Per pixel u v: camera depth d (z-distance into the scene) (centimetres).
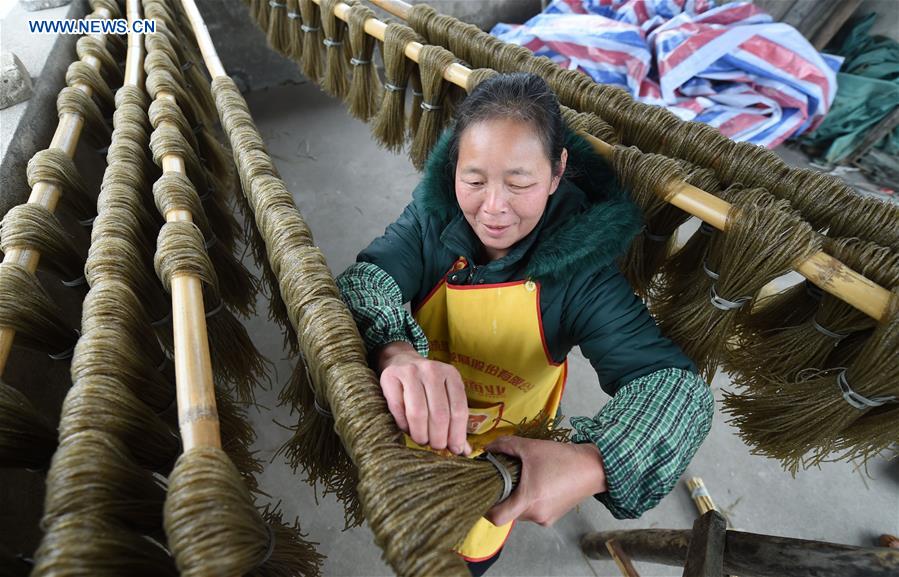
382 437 52
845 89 293
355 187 288
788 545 67
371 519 47
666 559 107
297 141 314
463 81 127
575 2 325
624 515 67
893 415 74
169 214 88
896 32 311
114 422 55
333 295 70
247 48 328
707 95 279
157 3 196
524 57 131
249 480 87
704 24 284
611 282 79
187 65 199
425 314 98
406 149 308
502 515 55
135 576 46
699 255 105
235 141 111
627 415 66
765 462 177
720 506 168
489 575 156
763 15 287
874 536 163
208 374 57
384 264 88
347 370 59
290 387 100
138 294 84
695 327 95
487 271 83
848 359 81
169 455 66
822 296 81
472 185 69
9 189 118
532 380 98
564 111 105
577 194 81
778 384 91
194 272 73
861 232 79
